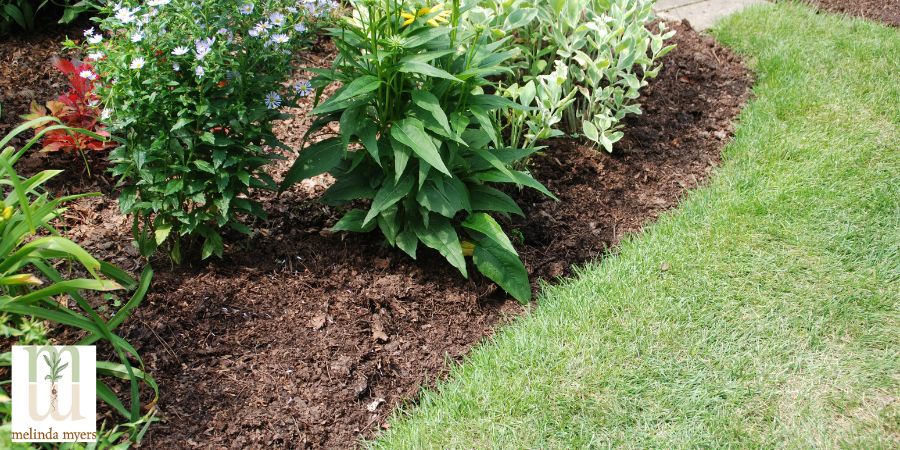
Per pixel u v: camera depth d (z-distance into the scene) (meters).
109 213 3.52
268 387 2.90
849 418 2.85
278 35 3.07
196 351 2.97
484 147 3.57
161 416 2.71
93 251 3.27
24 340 2.44
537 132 3.97
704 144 4.54
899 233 3.72
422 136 3.07
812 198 3.94
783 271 3.52
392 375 3.04
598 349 3.11
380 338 3.17
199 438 2.68
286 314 3.21
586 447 2.73
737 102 4.91
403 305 3.34
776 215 3.85
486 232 3.38
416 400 2.97
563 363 3.04
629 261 3.59
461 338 3.25
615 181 4.24
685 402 2.90
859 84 4.92
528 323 3.27
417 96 3.11
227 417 2.77
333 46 4.89
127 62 2.82
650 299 3.36
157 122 2.98
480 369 3.03
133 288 3.12
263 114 3.08
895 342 3.17
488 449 2.71
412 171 3.32
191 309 3.11
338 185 3.42
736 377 3.01
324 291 3.35
